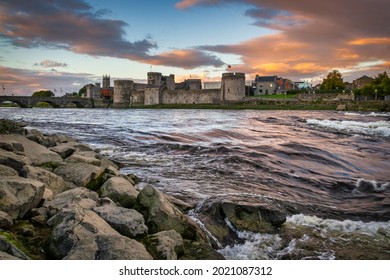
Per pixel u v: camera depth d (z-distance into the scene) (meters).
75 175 11.87
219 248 8.48
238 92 108.62
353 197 13.05
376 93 88.94
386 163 20.14
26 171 10.29
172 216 8.45
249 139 27.31
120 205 9.87
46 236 7.23
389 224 10.09
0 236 6.17
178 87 142.88
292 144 23.78
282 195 12.52
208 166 16.66
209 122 44.66
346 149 23.92
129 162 17.41
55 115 65.31
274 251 8.33
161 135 27.52
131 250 6.32
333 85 113.69
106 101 132.38
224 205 9.79
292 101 99.31
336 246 8.55
